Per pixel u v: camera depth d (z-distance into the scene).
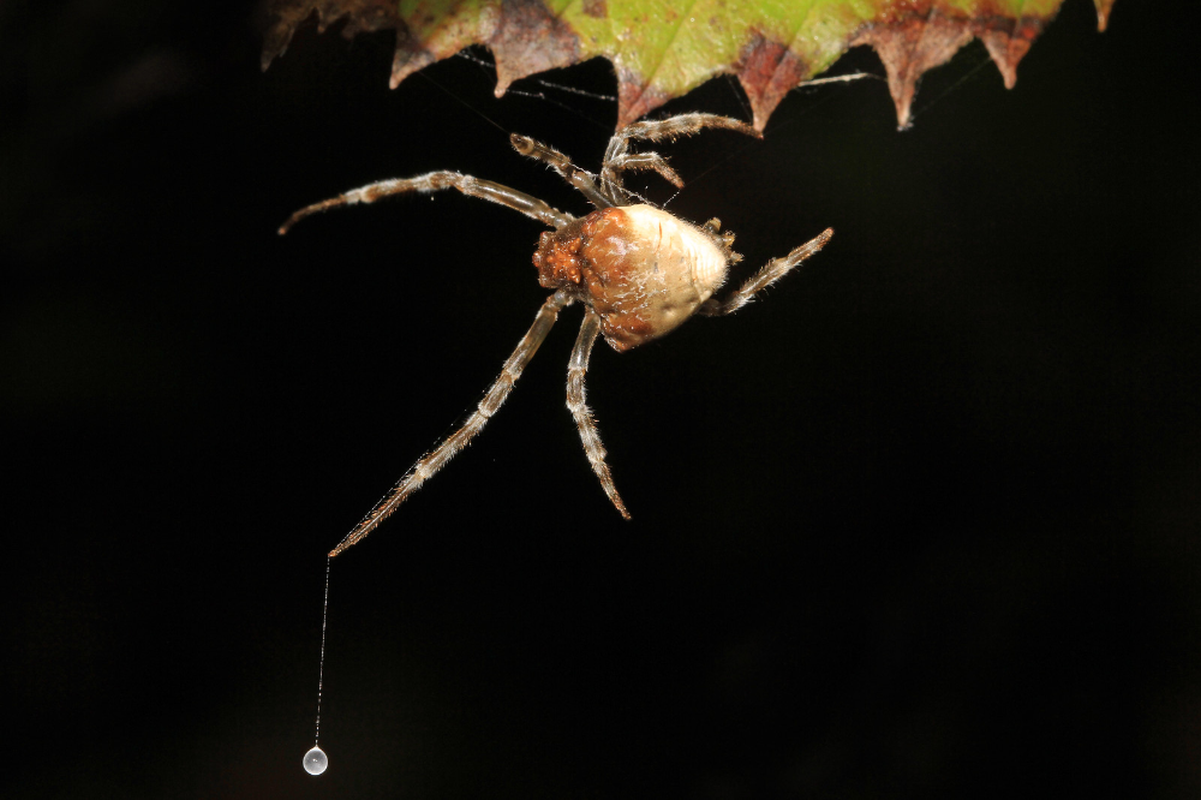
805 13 0.28
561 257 0.29
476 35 0.29
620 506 0.29
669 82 0.29
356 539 0.29
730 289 0.29
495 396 0.29
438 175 0.29
